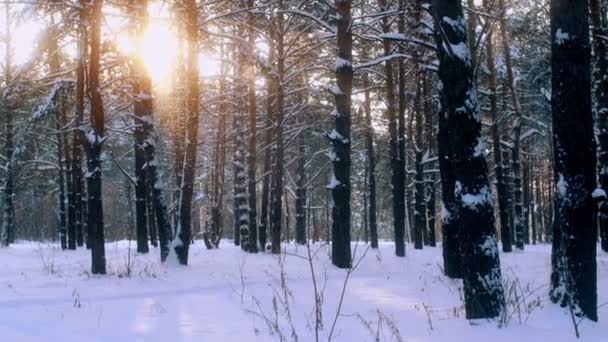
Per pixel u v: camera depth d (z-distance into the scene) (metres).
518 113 25.56
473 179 7.98
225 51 23.09
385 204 41.03
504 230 22.56
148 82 15.68
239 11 15.55
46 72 21.48
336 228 15.16
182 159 23.12
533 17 21.55
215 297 10.08
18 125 26.95
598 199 7.77
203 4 15.40
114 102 20.78
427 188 32.53
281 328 7.50
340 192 15.20
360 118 28.73
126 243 31.80
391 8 20.31
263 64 19.52
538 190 46.06
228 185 40.34
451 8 8.20
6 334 6.91
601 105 18.61
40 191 36.50
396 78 24.56
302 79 25.12
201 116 29.66
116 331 7.23
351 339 6.88
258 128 26.61
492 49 23.27
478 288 7.80
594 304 7.74
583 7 7.95
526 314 8.06
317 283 12.08
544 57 23.97
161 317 8.17
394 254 20.88
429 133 27.05
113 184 48.53
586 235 7.76
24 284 10.98
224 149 29.36
